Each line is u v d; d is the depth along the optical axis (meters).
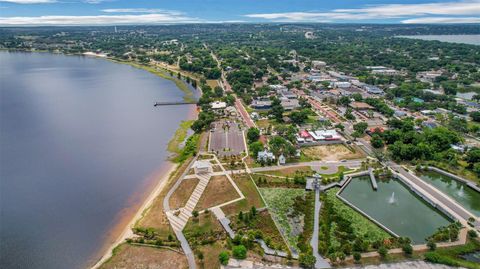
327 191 112.94
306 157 139.12
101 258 82.56
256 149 137.88
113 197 111.44
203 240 85.31
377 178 124.88
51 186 118.19
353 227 93.56
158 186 118.69
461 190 117.81
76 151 149.25
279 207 102.44
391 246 83.44
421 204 108.12
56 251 85.62
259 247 83.06
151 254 81.25
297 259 79.06
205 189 111.75
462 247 83.19
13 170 129.50
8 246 87.62
